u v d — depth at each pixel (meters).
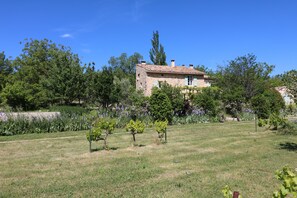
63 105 28.58
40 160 8.07
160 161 7.78
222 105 22.95
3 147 10.34
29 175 6.52
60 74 28.39
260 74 31.66
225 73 32.12
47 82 28.86
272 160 7.82
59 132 14.62
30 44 45.03
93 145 10.56
